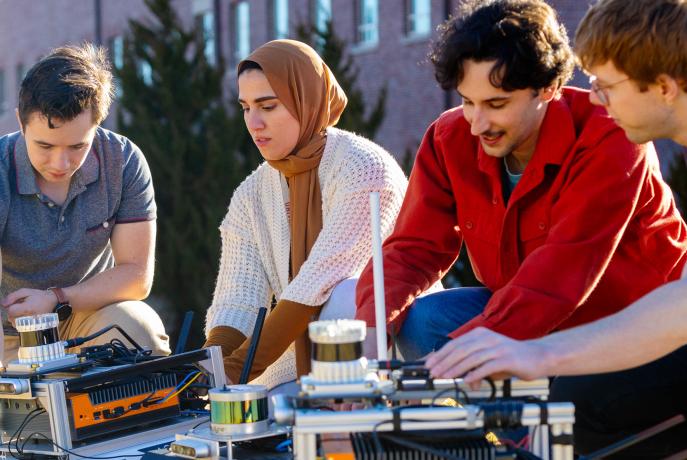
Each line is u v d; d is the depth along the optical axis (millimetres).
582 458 2238
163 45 9828
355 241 3525
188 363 3049
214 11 18797
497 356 2076
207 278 9102
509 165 2896
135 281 3861
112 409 2924
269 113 3643
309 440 2035
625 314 2139
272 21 17922
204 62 9945
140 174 3947
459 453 2051
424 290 3045
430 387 2131
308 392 2080
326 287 3473
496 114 2631
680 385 2467
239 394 2617
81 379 2834
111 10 21625
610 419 2520
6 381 2850
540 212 2812
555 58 2594
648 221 2811
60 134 3449
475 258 3035
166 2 10016
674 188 7480
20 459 2904
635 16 2221
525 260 2592
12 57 26141
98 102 3527
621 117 2342
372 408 2064
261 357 3412
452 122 2994
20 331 2955
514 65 2537
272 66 3621
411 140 15336
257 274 3824
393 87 15688
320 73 3740
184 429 3057
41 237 3799
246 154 9758
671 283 2162
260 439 2793
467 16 2594
